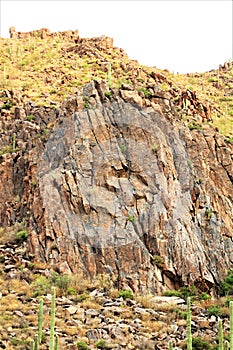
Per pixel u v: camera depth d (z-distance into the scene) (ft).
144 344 116.67
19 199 171.94
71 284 138.31
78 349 112.16
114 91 177.78
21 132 188.75
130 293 137.59
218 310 134.21
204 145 183.93
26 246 151.94
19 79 234.38
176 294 142.61
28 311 125.29
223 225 166.91
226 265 159.53
